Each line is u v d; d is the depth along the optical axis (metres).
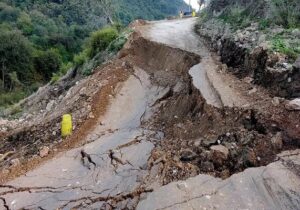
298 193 4.81
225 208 4.75
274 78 7.56
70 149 7.92
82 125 8.80
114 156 7.21
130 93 10.38
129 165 6.88
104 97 9.93
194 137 7.30
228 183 5.25
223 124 6.90
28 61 40.84
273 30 9.53
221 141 6.61
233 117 6.86
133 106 9.77
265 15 10.52
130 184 6.24
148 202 5.04
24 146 9.26
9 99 29.67
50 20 56.38
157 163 6.65
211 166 6.07
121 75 11.22
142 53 12.66
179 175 6.05
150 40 12.81
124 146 7.66
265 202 4.80
